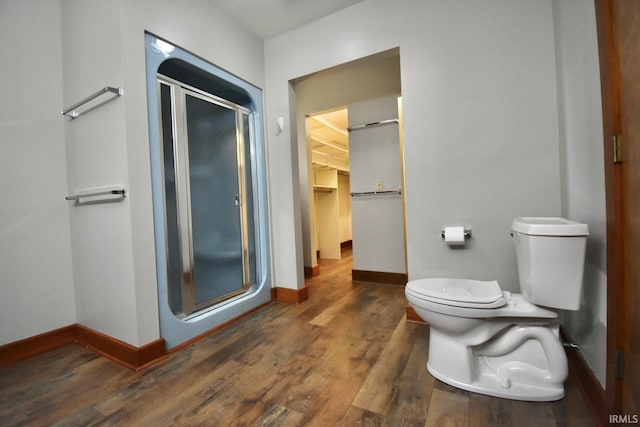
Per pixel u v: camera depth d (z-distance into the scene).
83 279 1.77
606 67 0.92
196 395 1.22
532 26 1.56
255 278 2.39
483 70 1.67
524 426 0.99
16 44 1.65
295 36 2.29
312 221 3.50
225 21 2.07
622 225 0.88
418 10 1.83
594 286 1.09
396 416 1.06
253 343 1.70
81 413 1.13
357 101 3.06
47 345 1.71
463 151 1.74
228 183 2.19
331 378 1.31
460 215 1.76
